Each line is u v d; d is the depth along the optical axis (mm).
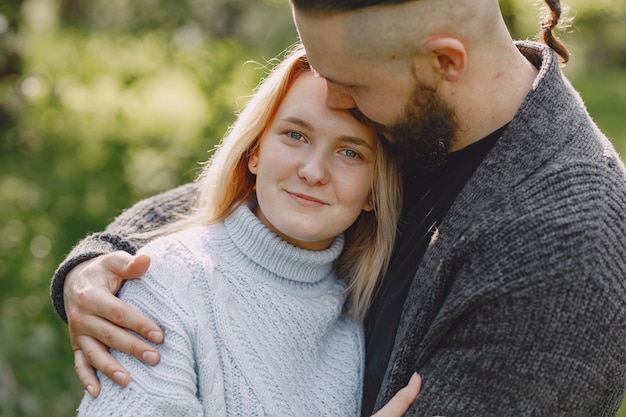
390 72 1392
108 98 4582
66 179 4316
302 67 1585
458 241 1418
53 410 3090
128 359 1458
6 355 3150
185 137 4336
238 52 4664
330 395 1592
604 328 1350
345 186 1548
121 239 1722
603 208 1370
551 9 1565
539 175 1393
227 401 1493
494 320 1359
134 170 4375
